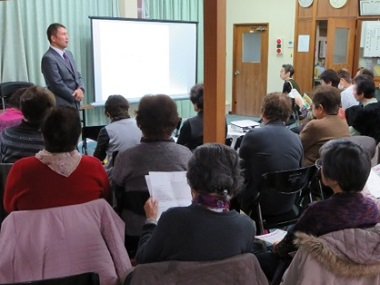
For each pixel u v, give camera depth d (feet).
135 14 22.34
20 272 4.95
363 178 4.58
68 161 5.61
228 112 31.50
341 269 4.22
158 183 5.90
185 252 4.34
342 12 24.64
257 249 5.80
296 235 4.58
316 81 26.09
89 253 5.17
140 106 6.32
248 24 29.76
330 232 4.45
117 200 6.36
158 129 6.24
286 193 8.51
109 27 20.80
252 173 9.02
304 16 26.23
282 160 8.90
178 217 4.39
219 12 9.31
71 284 4.50
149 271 4.22
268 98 9.25
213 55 9.52
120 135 10.21
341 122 10.24
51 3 19.65
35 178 5.46
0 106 16.15
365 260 4.19
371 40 24.03
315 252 4.33
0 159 7.87
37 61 19.60
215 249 4.35
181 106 25.32
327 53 24.93
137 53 21.98
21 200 5.45
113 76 21.33
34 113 7.22
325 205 4.65
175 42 23.44
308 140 10.16
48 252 5.03
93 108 21.15
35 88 7.41
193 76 24.54
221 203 4.48
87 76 21.29
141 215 6.21
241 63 30.66
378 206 5.13
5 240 5.03
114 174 6.30
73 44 20.65
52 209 5.26
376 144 10.94
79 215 5.28
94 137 13.71
